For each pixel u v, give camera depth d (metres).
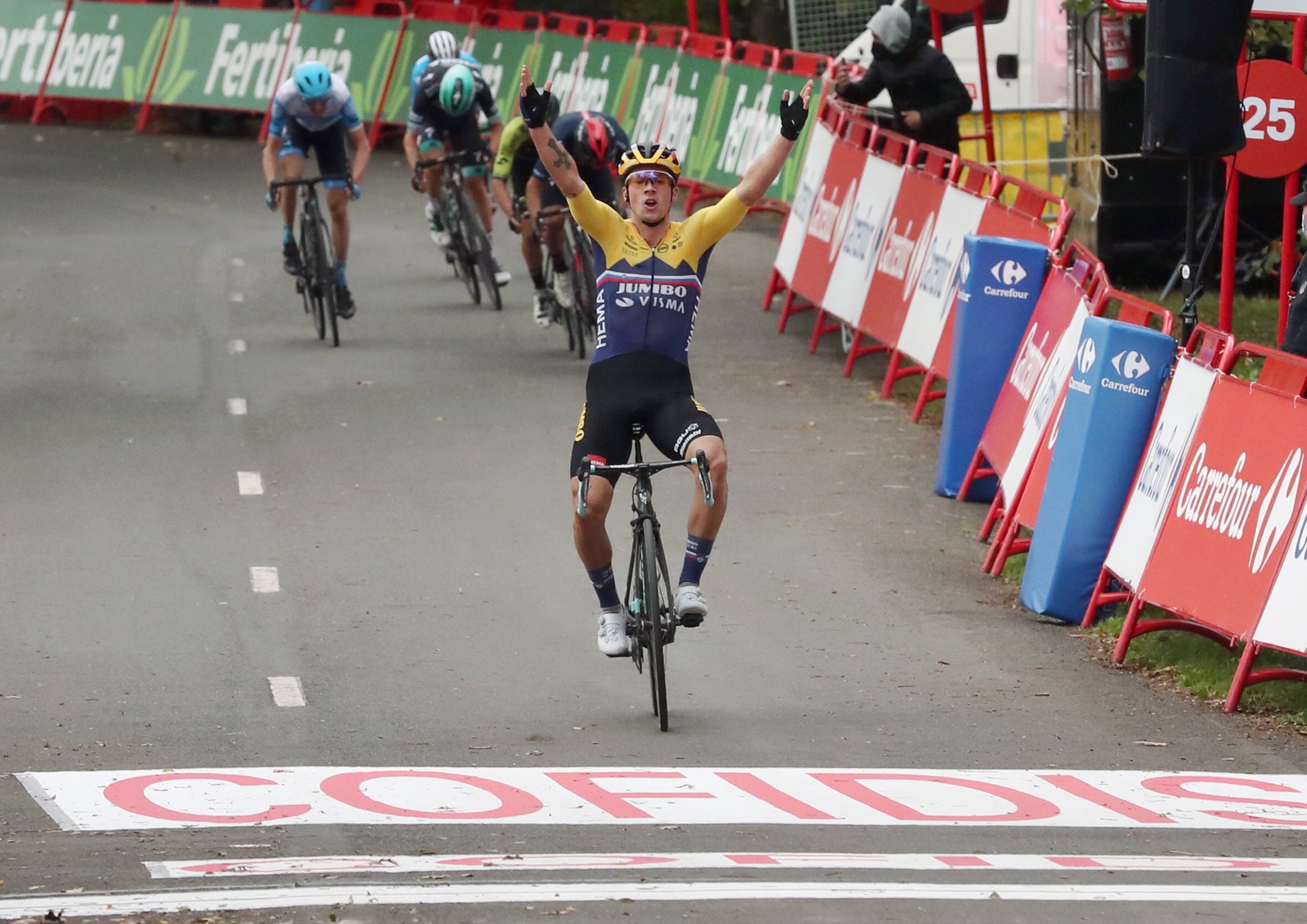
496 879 17.09
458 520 33.00
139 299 52.78
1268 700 24.59
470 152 51.16
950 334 39.84
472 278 53.09
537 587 29.41
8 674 24.28
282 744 21.84
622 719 23.28
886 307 44.00
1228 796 20.78
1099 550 28.20
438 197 53.94
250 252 60.50
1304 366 24.05
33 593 28.05
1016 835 19.12
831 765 21.53
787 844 18.58
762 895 16.67
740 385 44.59
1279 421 24.23
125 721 22.55
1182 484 26.22
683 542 32.25
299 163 46.97
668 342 23.30
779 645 26.91
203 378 43.53
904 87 50.88
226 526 32.12
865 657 26.44
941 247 41.28
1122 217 51.25
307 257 47.41
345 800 19.80
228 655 25.48
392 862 17.66
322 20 84.06
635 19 92.88
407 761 21.31
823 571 30.92
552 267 45.69
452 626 27.25
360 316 51.47
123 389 42.28
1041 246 35.22
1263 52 46.84
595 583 23.89
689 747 22.12
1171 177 50.47
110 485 34.44
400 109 81.44
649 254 23.30
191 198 71.50
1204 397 26.17
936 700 24.47
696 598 22.80
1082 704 24.52
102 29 90.31
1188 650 26.66
